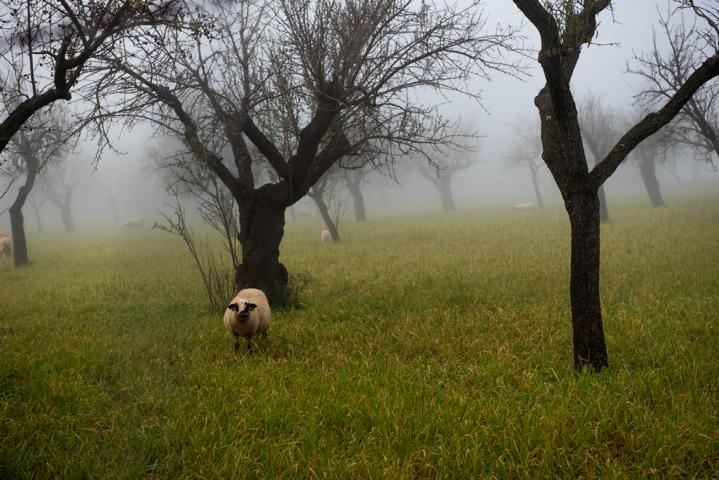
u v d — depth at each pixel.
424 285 11.22
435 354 6.73
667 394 4.93
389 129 10.06
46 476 4.03
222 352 7.11
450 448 4.13
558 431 4.26
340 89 9.31
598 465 3.88
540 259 13.48
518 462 4.02
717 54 5.12
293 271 14.12
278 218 10.24
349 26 9.22
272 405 5.06
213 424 4.68
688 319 7.26
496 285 10.51
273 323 8.69
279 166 9.84
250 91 9.93
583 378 5.28
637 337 6.56
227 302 10.03
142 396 5.57
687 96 5.29
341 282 12.19
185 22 6.37
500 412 4.67
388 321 8.29
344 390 5.34
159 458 4.32
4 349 7.46
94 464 4.20
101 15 5.64
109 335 8.30
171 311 10.24
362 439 4.46
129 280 14.06
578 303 5.72
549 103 5.98
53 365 6.59
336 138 10.33
